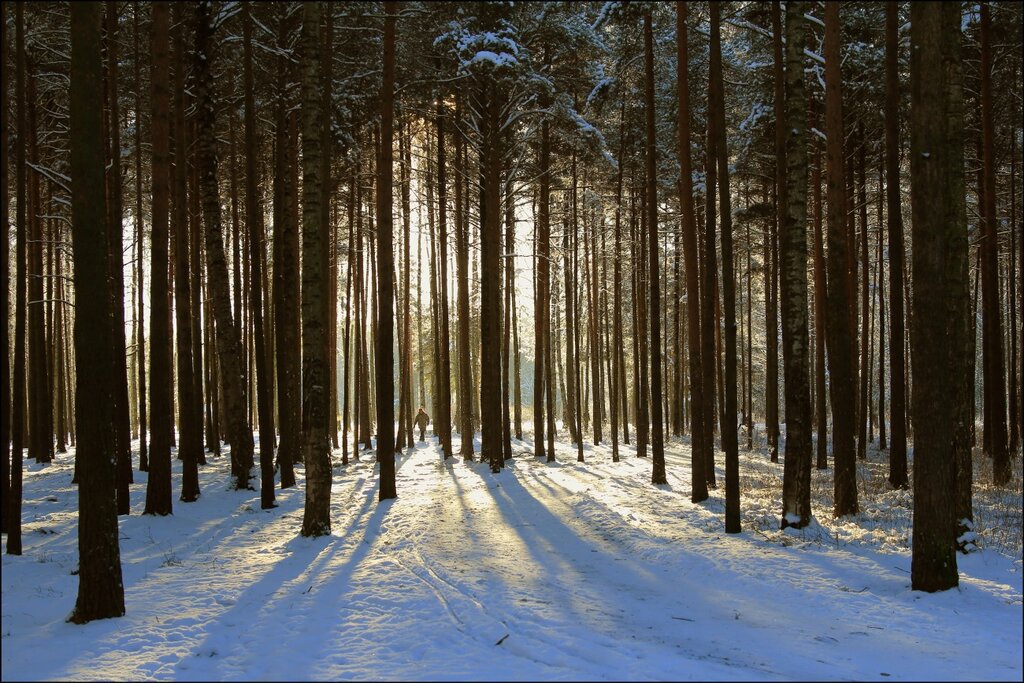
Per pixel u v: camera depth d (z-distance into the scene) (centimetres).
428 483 2027
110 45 1477
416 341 5406
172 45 1812
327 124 1459
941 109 838
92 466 772
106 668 634
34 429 2477
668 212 2894
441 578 951
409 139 2767
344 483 2042
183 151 1627
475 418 4172
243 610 812
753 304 4384
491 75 2103
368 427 3281
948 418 834
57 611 805
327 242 1427
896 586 859
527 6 2184
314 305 1257
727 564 988
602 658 625
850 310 2191
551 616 765
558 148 2572
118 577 789
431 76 2120
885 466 2195
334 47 1911
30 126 1919
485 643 681
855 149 2111
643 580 946
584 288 3781
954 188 1050
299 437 2395
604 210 2962
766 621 751
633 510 1469
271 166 2545
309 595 868
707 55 2134
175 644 700
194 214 2264
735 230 2738
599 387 3284
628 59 2284
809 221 2312
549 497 1717
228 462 2341
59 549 1115
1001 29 1720
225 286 1770
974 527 1054
